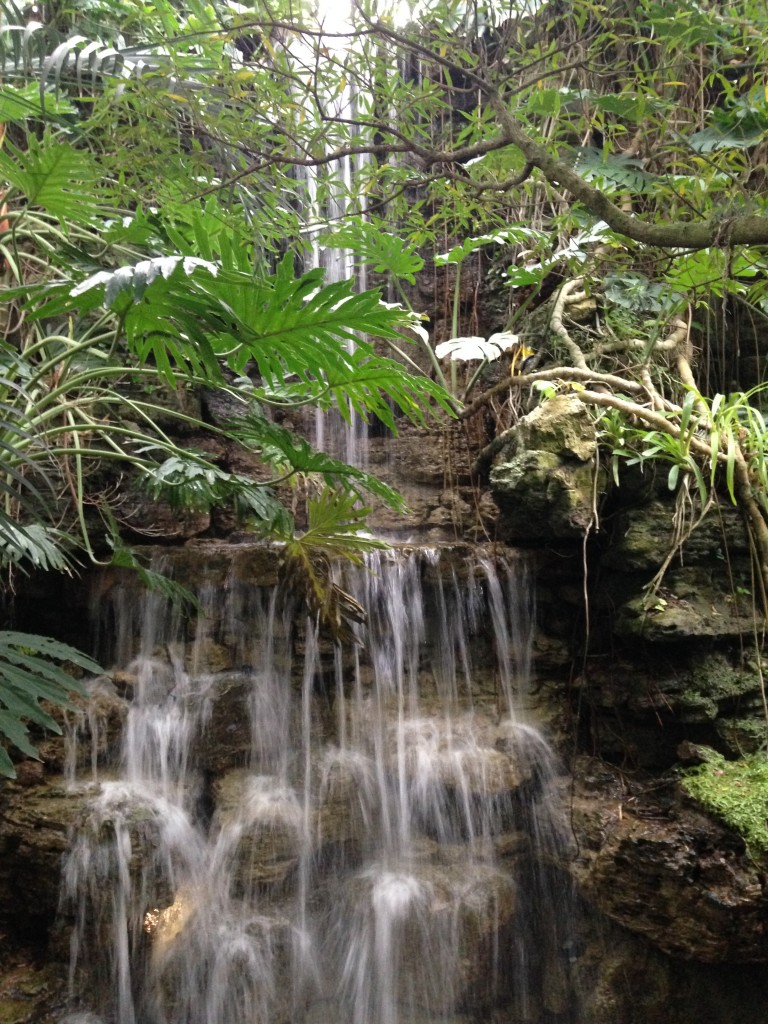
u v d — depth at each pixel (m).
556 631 3.51
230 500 3.88
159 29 3.29
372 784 3.19
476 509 4.24
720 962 2.73
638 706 3.23
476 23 2.75
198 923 2.86
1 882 2.94
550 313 4.11
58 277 3.46
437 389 2.60
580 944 3.09
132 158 2.94
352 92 3.43
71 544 3.46
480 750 3.24
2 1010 2.71
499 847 3.17
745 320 4.04
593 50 2.97
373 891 3.03
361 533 4.31
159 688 3.28
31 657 1.95
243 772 3.17
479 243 3.77
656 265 3.56
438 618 3.47
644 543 3.20
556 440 3.23
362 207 4.54
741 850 2.68
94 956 2.77
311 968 2.98
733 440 3.11
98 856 2.75
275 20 2.57
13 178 2.30
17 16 3.30
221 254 2.02
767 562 3.17
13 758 2.99
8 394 2.91
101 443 3.72
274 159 2.72
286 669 3.28
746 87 3.72
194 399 4.17
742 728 3.13
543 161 2.18
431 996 2.99
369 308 2.00
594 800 3.16
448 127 3.52
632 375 3.78
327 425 4.70
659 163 3.71
